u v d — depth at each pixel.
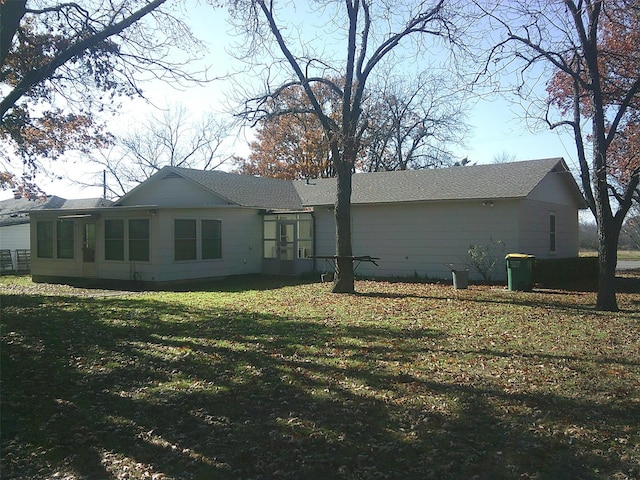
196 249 18.70
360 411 5.15
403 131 38.09
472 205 17.89
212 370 6.55
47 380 6.13
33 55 10.52
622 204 11.27
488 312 10.98
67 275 19.89
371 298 13.41
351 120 14.28
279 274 21.02
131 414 5.16
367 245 20.08
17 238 29.48
